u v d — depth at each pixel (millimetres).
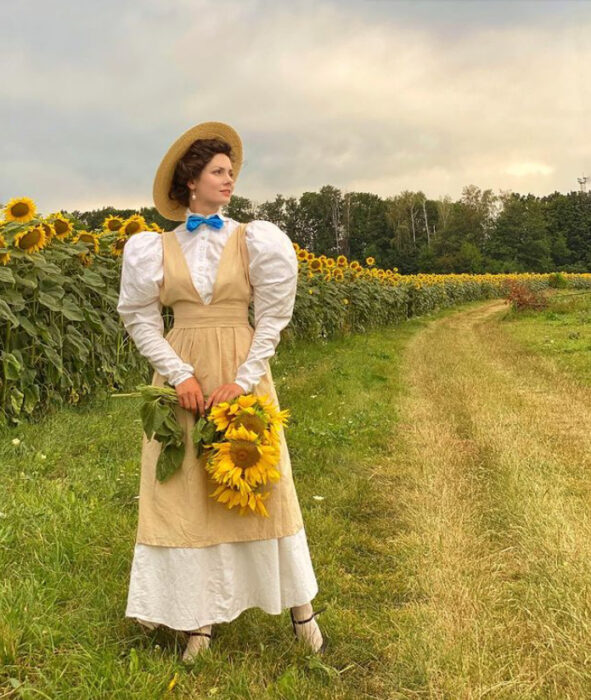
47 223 5125
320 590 2707
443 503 3678
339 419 5641
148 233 2215
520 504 3504
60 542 2785
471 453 4738
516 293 19969
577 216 90812
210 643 2186
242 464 2008
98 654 2064
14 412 4645
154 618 2064
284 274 2131
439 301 26188
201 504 2064
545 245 83062
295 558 2145
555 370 8383
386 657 2246
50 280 5020
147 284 2133
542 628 2352
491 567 2895
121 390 6066
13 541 2795
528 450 4664
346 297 14273
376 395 6906
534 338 12672
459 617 2473
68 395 5344
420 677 2111
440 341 13125
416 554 3039
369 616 2533
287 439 4887
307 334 11344
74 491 3488
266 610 2127
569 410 6090
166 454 2057
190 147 2217
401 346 12078
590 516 3393
